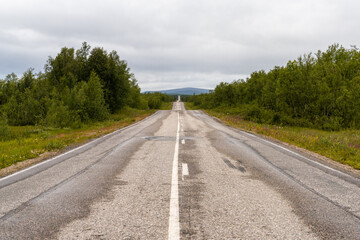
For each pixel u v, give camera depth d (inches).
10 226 133.7
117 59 1705.2
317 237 124.0
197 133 625.6
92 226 133.1
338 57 1348.4
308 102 1066.1
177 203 167.0
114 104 1625.2
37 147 413.4
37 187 204.4
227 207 161.3
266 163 303.9
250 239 120.6
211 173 249.8
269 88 1294.3
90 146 429.7
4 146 461.4
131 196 180.7
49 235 123.6
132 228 130.7
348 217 149.4
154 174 243.9
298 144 484.1
